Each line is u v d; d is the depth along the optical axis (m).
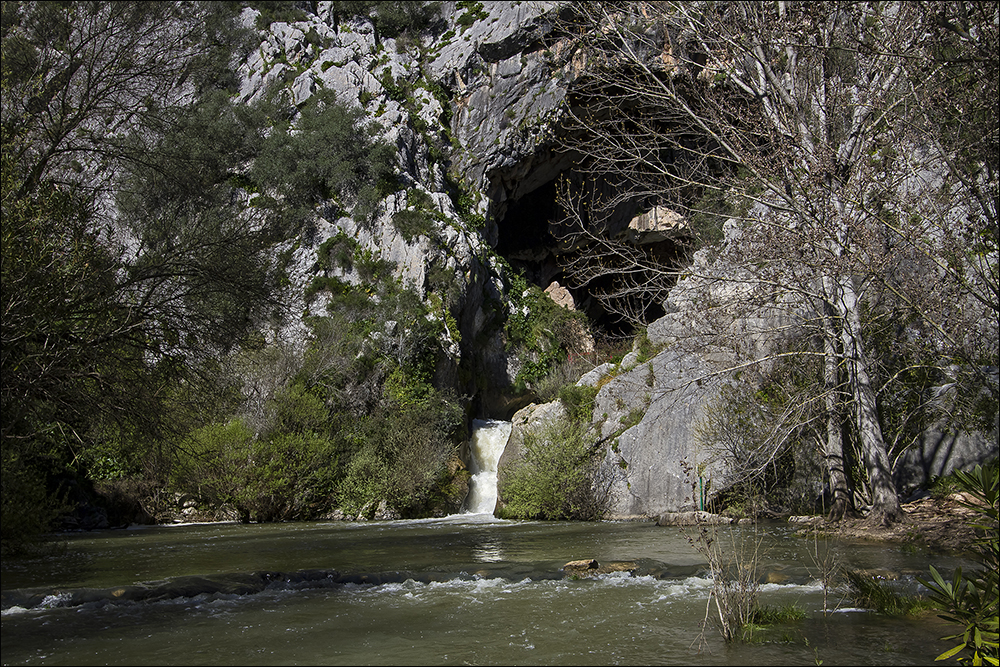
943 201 9.80
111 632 5.97
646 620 6.18
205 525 17.61
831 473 12.90
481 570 8.61
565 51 29.92
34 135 10.72
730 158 14.09
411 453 19.92
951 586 4.30
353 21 31.88
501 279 30.70
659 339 17.91
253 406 19.72
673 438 15.98
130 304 10.72
